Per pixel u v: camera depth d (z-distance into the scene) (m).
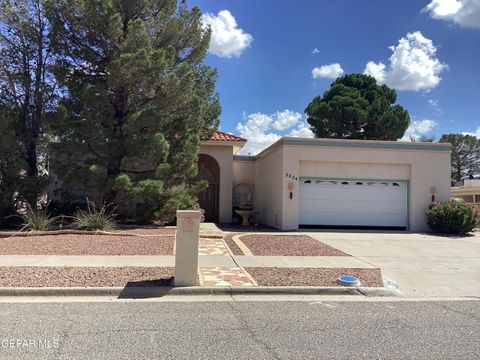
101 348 5.03
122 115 17.58
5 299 7.37
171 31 17.98
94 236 13.91
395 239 15.99
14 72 17.02
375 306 7.36
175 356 4.81
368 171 19.39
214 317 6.45
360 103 36.78
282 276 9.15
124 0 17.02
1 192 16.14
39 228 14.75
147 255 11.16
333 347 5.19
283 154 18.72
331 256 11.91
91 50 17.20
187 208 18.23
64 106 16.00
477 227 19.34
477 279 9.67
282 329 5.90
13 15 16.52
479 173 63.44
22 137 16.73
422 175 19.36
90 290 7.73
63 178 15.94
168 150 17.39
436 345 5.31
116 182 15.66
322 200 19.31
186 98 17.61
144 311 6.72
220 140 22.64
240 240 14.67
